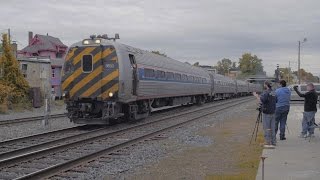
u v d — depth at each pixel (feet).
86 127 71.20
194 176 34.99
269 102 47.47
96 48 69.72
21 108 119.96
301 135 54.95
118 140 55.93
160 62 93.91
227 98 218.59
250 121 85.30
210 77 158.40
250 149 47.78
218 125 77.25
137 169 38.14
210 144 53.67
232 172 36.27
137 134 62.39
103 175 35.45
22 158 40.37
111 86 68.59
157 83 89.45
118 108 70.95
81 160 40.22
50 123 76.54
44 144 49.80
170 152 47.80
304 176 31.83
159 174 35.83
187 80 118.42
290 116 90.12
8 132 64.28
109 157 43.27
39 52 269.64
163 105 102.58
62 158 42.32
